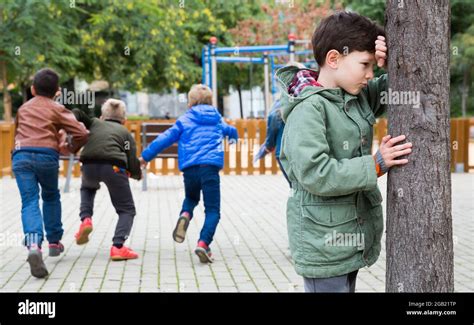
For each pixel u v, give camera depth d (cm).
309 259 279
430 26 262
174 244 739
